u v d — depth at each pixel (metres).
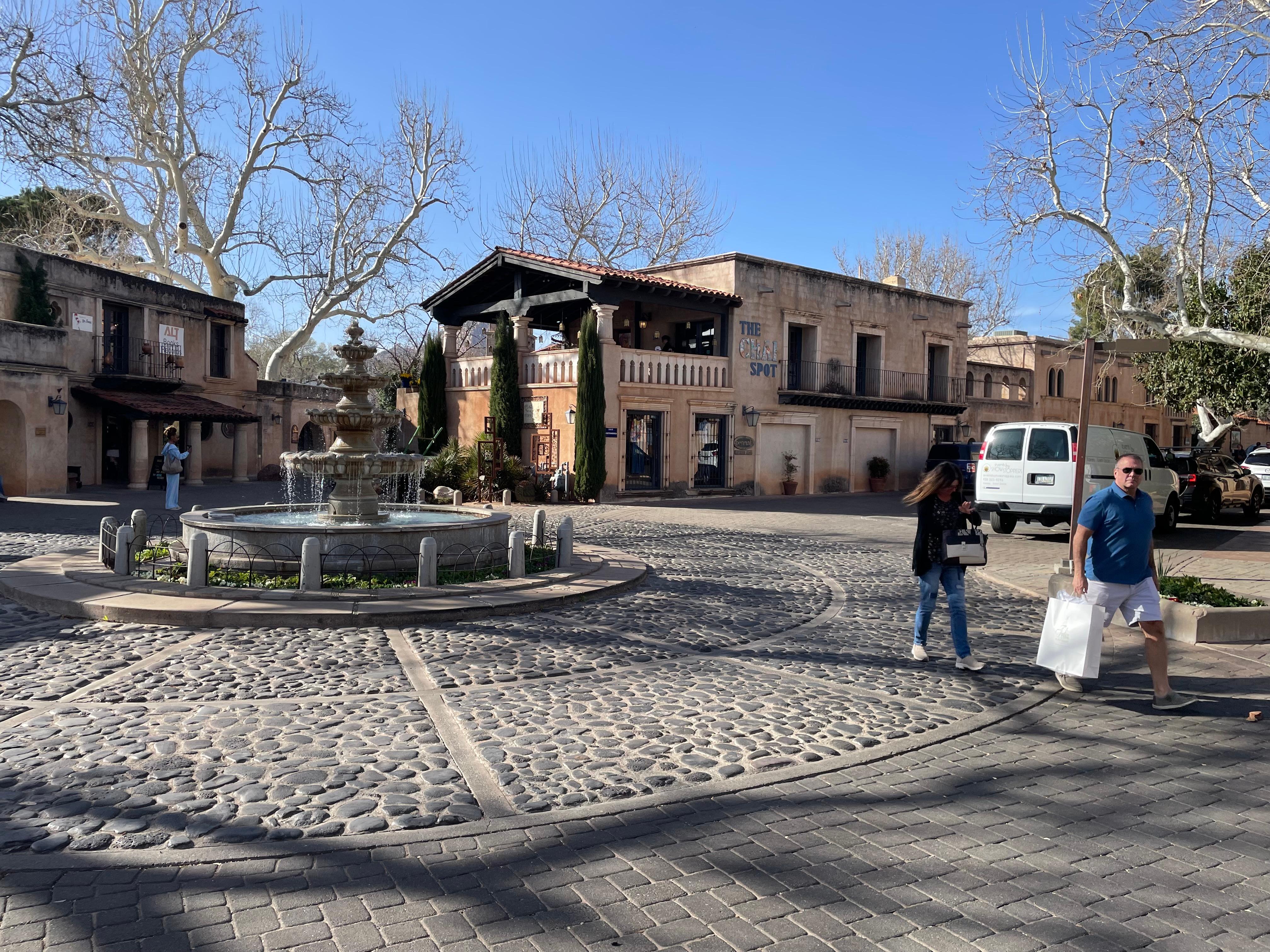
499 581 9.84
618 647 7.71
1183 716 6.06
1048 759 5.15
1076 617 6.17
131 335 29.36
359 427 11.92
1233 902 3.48
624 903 3.40
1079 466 9.87
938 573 7.36
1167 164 13.11
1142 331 15.68
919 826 4.17
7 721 5.45
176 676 6.50
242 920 3.21
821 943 3.14
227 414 30.73
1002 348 42.09
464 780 4.61
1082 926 3.28
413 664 6.94
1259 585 11.48
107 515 18.44
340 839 3.89
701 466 27.97
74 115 20.30
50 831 3.90
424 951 3.03
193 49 31.56
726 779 4.71
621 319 30.41
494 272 27.50
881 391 33.53
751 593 10.70
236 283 35.97
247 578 9.57
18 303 24.83
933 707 6.14
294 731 5.33
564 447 25.55
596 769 4.81
